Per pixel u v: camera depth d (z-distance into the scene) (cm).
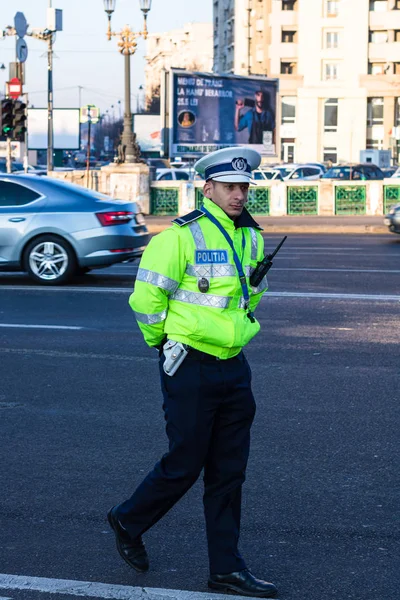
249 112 11438
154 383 2023
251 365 2180
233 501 1064
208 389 1037
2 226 3538
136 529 1088
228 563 1047
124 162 8875
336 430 1661
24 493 1368
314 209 8450
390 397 1888
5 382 2036
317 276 3869
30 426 1703
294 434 1638
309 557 1140
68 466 1484
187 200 8406
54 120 15000
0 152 16475
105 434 1652
